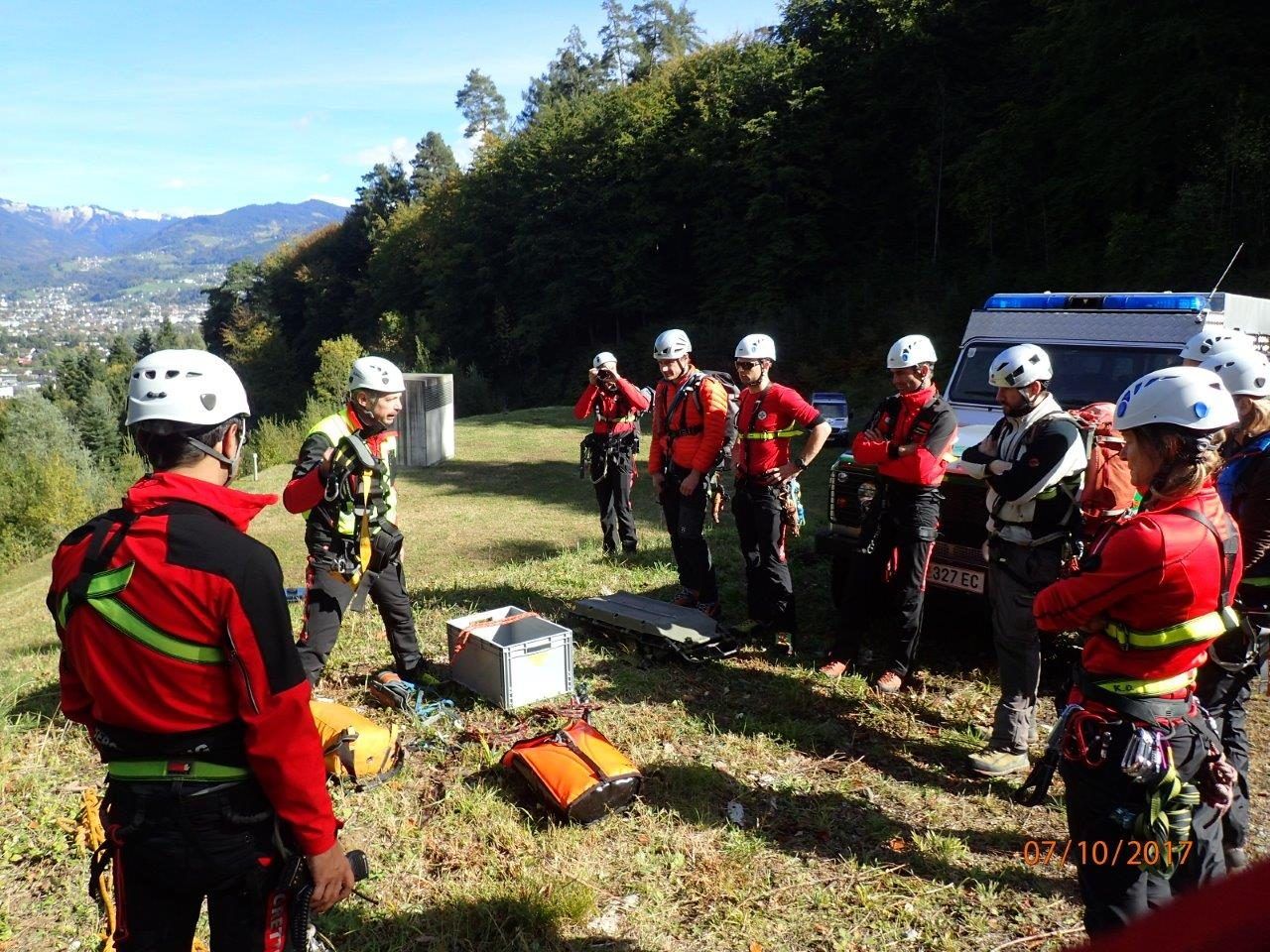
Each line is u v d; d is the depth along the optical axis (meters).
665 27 74.50
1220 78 26.61
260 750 1.88
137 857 1.90
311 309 77.94
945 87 41.28
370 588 4.60
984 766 4.26
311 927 2.68
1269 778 4.38
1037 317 7.42
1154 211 29.61
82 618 1.85
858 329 36.16
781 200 42.25
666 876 3.43
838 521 6.36
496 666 4.73
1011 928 3.19
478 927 3.10
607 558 8.51
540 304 52.09
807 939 3.12
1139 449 2.53
